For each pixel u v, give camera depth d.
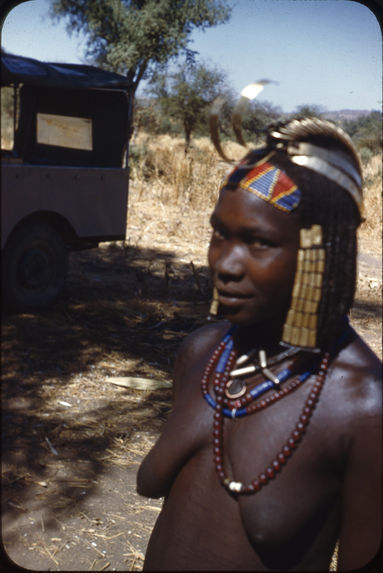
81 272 4.53
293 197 0.81
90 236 4.29
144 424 2.95
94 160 4.10
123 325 3.83
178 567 0.91
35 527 2.25
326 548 0.90
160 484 0.98
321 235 0.81
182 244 5.52
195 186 5.21
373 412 0.84
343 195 0.83
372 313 5.54
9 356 3.04
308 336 0.82
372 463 0.83
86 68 3.77
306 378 0.88
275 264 0.82
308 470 0.85
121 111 4.04
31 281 3.70
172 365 3.53
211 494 0.91
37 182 3.88
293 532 0.85
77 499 2.41
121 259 5.03
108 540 2.25
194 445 0.93
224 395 0.91
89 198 4.24
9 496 2.33
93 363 3.29
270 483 0.85
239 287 0.83
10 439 2.63
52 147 4.13
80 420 2.84
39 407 2.91
